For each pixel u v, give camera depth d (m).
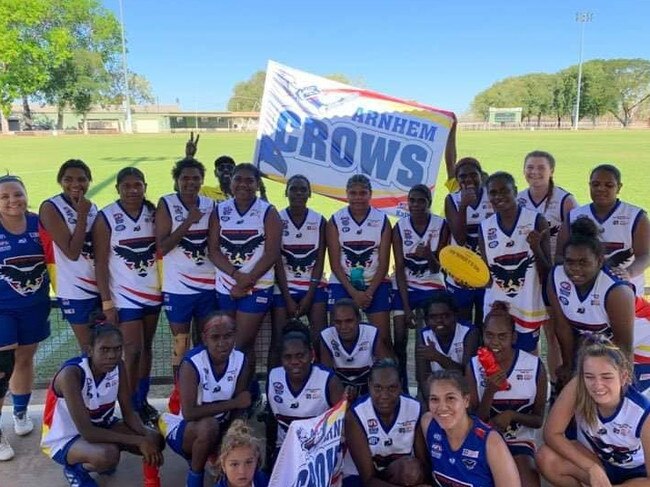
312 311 5.24
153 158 30.14
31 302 4.50
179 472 4.20
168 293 4.87
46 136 61.34
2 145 42.12
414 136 6.78
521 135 55.91
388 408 3.61
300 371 3.88
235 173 4.73
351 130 6.84
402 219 5.30
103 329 3.87
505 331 3.81
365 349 4.52
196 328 5.16
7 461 4.25
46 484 4.00
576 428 3.72
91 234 4.72
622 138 49.25
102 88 77.81
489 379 3.71
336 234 5.08
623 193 16.84
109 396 3.99
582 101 98.19
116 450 3.82
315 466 3.36
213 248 4.79
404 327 5.29
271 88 6.89
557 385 4.57
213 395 3.99
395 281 5.41
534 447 3.93
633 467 3.42
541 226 4.57
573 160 27.45
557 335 4.26
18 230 4.43
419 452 3.68
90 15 77.44
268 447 4.17
